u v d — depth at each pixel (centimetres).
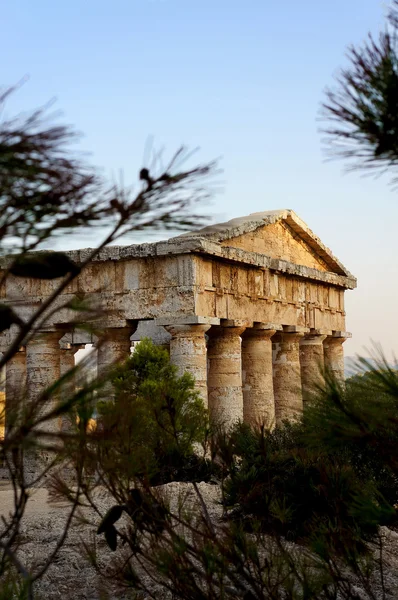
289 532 1118
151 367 2412
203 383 2975
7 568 653
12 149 318
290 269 3619
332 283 4134
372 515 482
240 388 3250
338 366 4362
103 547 1234
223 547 701
